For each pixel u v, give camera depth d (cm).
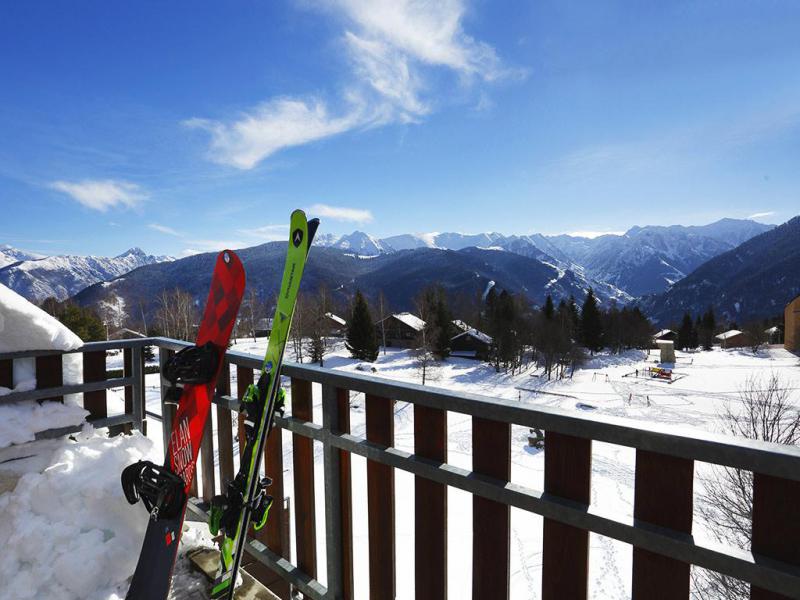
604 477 1390
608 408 2956
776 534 83
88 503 189
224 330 167
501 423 119
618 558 921
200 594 172
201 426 156
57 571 170
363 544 891
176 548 146
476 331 4975
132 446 223
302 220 159
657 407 2942
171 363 162
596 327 5694
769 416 1315
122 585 176
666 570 95
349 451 157
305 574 179
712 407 2898
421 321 5381
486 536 124
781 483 82
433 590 139
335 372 161
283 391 152
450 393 125
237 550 137
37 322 212
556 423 104
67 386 233
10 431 199
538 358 4525
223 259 179
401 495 1245
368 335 4316
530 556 970
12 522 185
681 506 92
